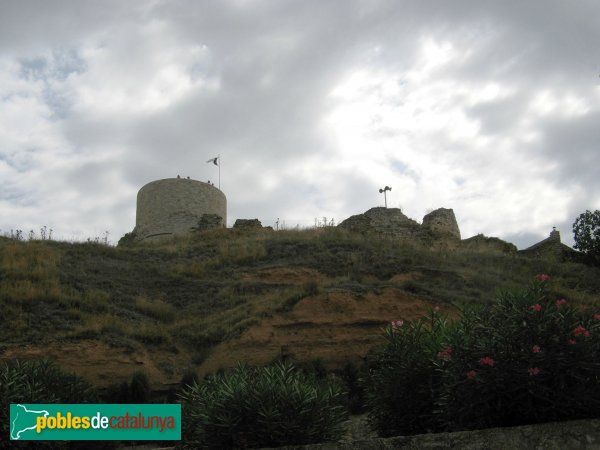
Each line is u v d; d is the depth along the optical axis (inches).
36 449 443.2
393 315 861.2
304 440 392.5
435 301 897.5
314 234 1385.3
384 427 429.7
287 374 458.9
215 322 888.3
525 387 353.4
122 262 1215.6
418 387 421.1
